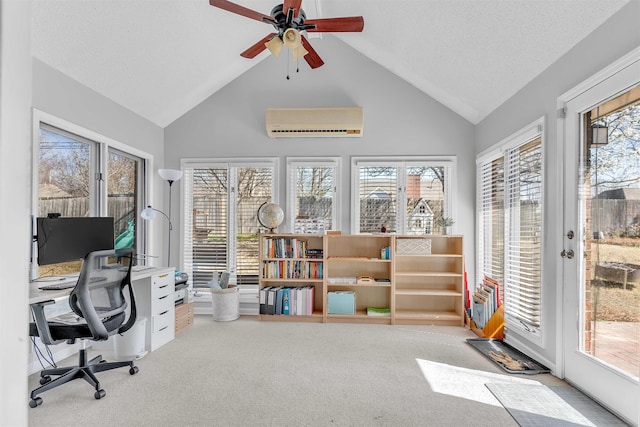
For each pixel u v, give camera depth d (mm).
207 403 2457
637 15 2133
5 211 376
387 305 4770
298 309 4520
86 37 3029
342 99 4875
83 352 2723
